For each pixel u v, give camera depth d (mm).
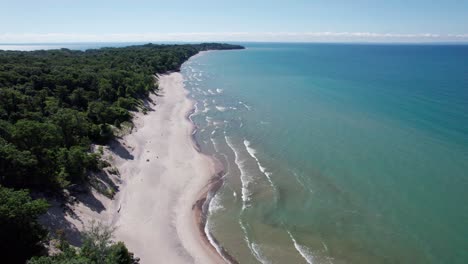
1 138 34062
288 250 31516
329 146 53281
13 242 24453
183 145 57281
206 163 50219
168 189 42656
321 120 67250
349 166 46000
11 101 51188
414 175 42750
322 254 30781
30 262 21766
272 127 64312
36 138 35188
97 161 42438
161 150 54469
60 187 35281
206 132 63938
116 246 26953
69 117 47469
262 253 31312
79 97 66250
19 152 32438
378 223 34375
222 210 38375
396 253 30375
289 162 48469
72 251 25141
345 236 32875
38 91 63062
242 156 51938
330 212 36562
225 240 33375
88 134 49875
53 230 29891
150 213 37312
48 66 88250
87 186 38000
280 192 40938
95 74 84250
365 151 50594
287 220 35719
